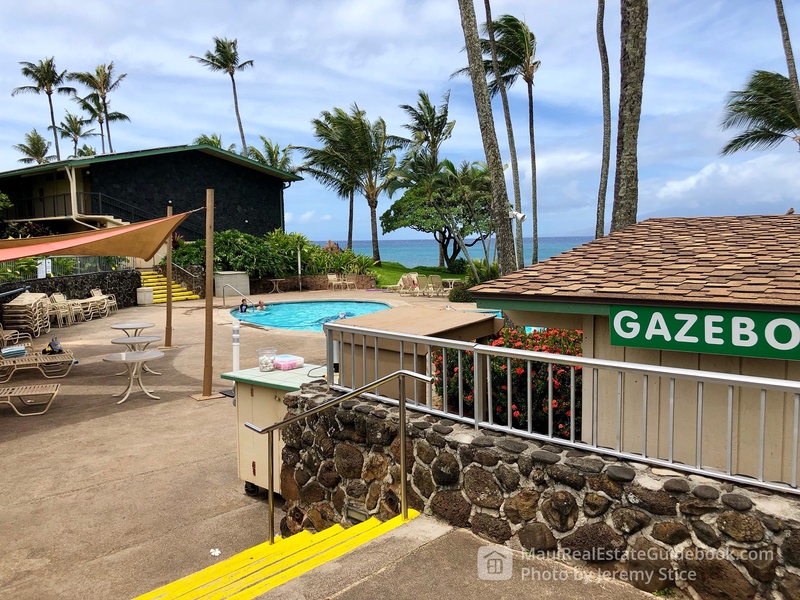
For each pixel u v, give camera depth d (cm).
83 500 557
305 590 302
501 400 575
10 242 1023
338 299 2511
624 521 299
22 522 511
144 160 2888
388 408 441
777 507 261
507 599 289
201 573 401
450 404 604
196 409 857
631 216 980
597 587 298
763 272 392
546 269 494
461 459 369
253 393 573
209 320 919
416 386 441
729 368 393
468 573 314
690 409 412
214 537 491
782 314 320
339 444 462
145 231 1107
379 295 2698
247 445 579
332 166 3772
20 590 408
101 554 460
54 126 5338
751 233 528
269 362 596
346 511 459
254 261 2761
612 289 401
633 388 435
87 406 873
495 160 1131
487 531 354
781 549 255
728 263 432
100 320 1823
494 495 351
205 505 554
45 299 1579
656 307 366
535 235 2436
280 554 410
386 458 425
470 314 604
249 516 534
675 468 301
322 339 1443
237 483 604
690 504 279
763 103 2189
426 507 392
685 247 507
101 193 2733
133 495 571
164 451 688
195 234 3083
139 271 2427
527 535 336
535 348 613
